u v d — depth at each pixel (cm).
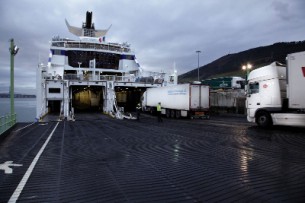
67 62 3434
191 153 851
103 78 3197
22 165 699
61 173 618
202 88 2388
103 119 2436
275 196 452
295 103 1311
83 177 584
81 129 1630
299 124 1345
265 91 1502
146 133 1404
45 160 760
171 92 2619
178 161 738
